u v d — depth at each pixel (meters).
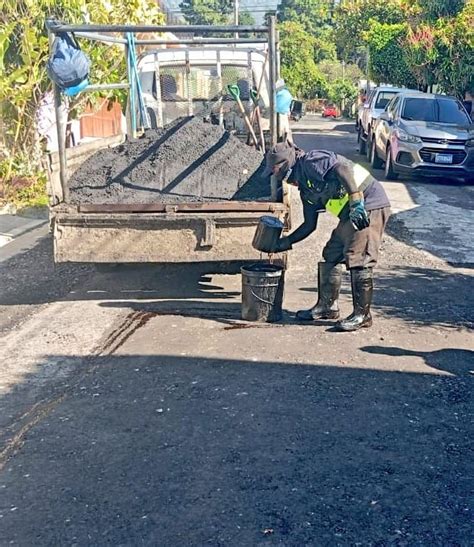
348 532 3.52
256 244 6.25
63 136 7.05
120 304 7.11
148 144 8.11
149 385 5.20
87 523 3.61
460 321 6.63
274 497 3.80
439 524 3.59
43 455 4.27
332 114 58.34
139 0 13.91
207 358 5.67
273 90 6.69
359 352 5.80
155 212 6.61
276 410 4.78
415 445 4.35
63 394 5.11
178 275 8.08
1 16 11.88
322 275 6.50
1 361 5.73
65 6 12.02
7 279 8.16
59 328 6.43
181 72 10.38
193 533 3.51
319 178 5.98
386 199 6.21
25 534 3.53
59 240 6.61
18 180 12.44
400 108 16.42
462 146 14.84
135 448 4.32
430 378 5.32
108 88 8.54
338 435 4.46
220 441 4.39
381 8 47.62
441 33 22.19
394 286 7.73
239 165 7.81
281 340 6.05
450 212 11.75
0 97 11.80
